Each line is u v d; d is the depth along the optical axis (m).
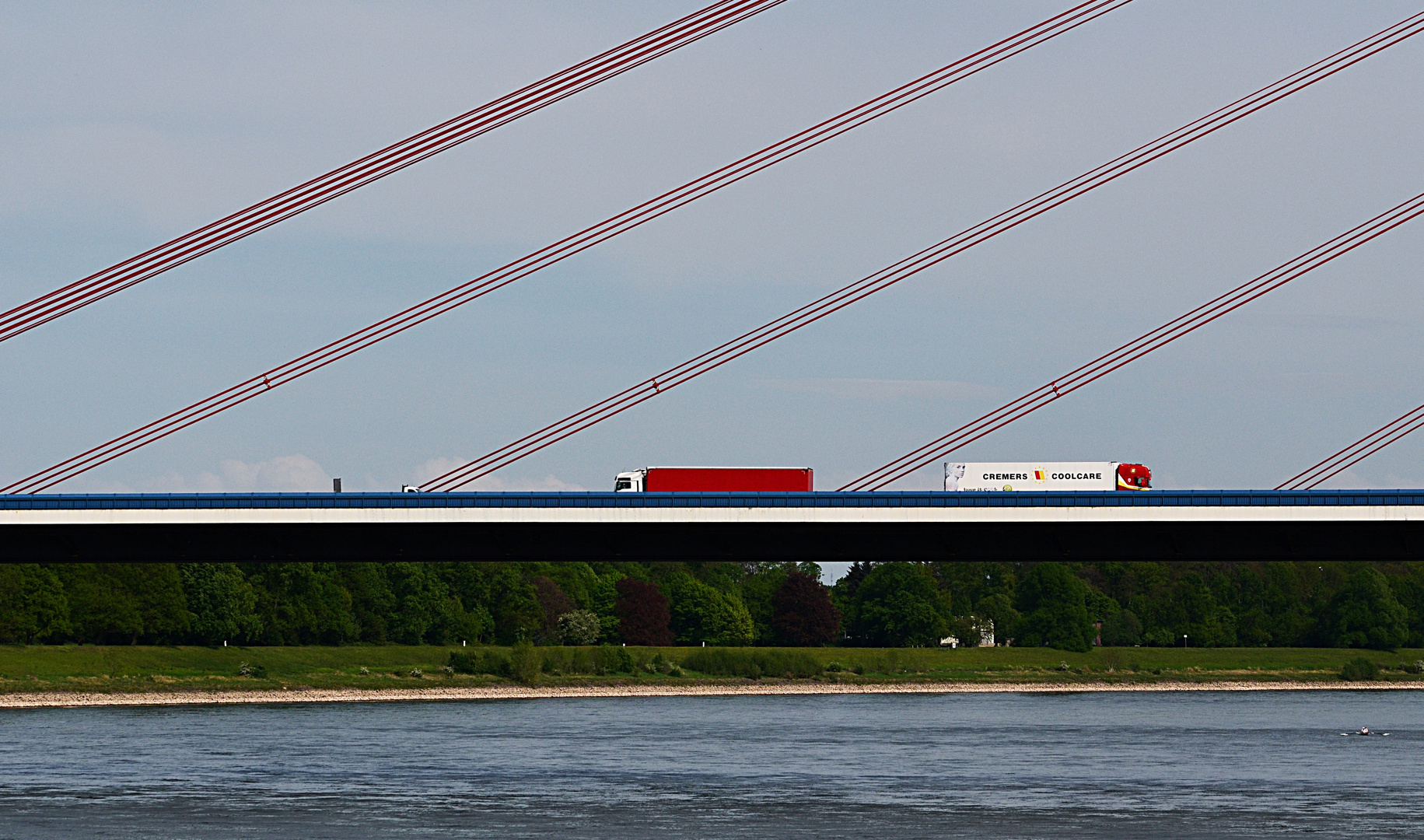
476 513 112.25
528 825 89.38
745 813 94.50
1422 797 102.50
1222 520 111.81
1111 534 120.62
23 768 118.62
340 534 119.69
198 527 113.25
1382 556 119.25
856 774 115.81
